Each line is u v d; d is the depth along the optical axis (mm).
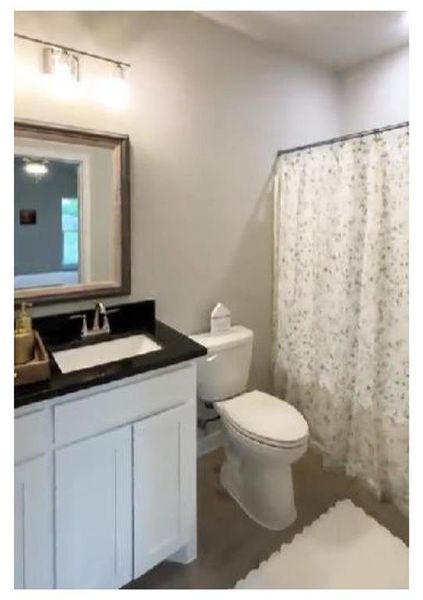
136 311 1956
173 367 1481
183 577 1544
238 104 2277
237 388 2195
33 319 1654
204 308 2281
